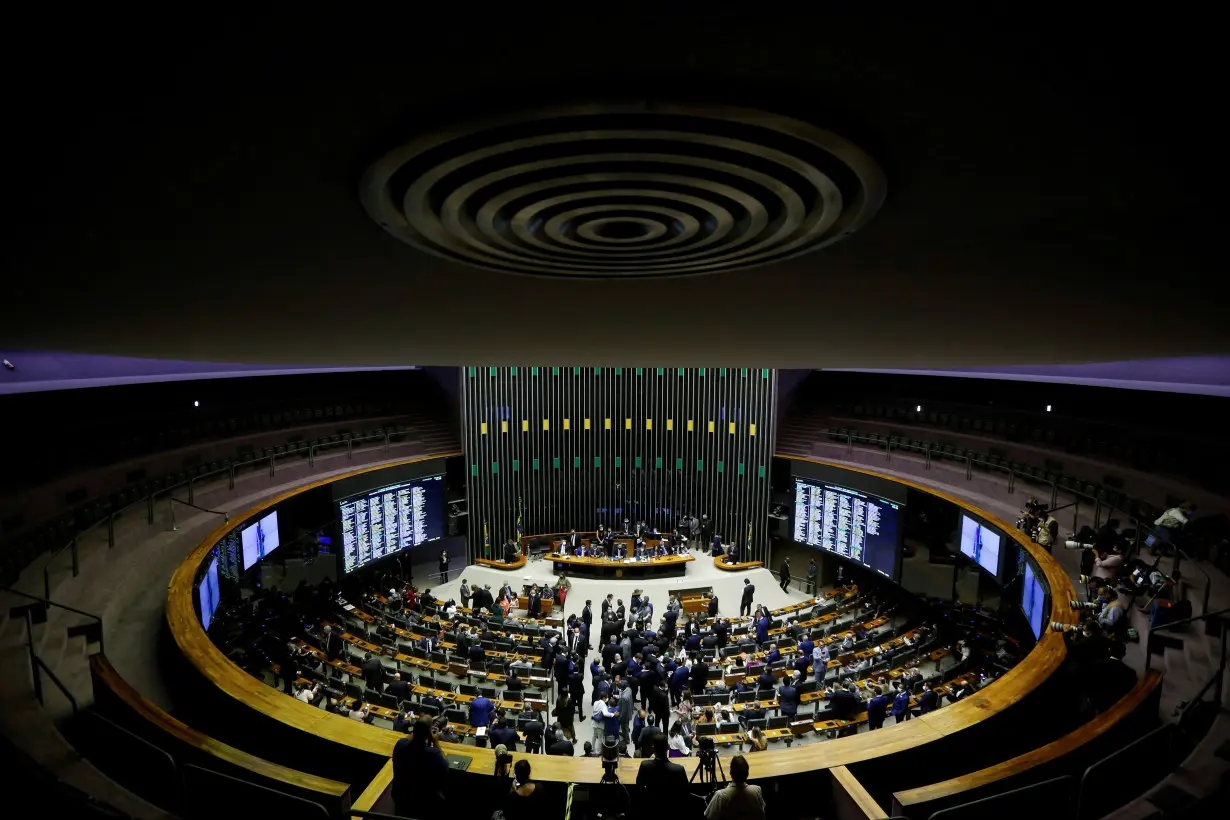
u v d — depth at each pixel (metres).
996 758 7.05
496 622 17.25
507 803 6.12
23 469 12.41
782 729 11.38
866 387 24.59
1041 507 12.99
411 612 18.31
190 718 8.07
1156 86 1.19
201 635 8.79
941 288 3.00
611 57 1.25
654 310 3.71
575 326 4.33
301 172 1.69
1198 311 3.35
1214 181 1.61
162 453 15.52
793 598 22.48
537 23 1.09
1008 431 18.73
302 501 18.25
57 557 11.43
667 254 2.51
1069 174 1.65
